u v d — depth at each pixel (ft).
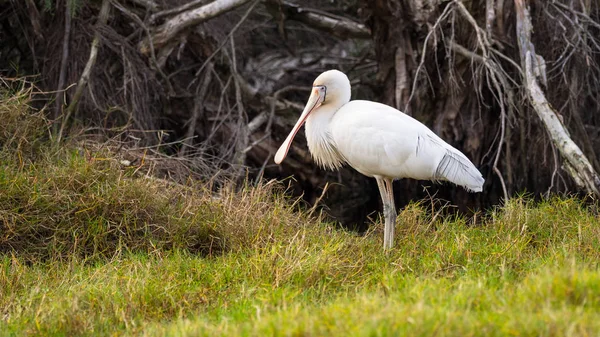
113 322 28.94
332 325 23.29
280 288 30.30
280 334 22.88
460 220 41.22
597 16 58.39
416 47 59.62
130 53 59.00
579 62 56.59
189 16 59.11
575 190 56.90
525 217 39.63
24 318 29.12
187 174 49.49
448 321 22.52
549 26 56.59
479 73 57.67
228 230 39.63
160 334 26.27
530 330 22.06
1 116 43.06
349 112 39.70
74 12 53.98
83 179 39.91
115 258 36.55
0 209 37.93
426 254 34.83
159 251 37.68
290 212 41.70
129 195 39.65
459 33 57.77
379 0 57.72
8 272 34.22
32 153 43.47
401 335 21.61
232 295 30.81
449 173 38.27
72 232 38.09
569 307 23.99
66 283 33.09
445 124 59.62
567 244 34.99
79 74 57.52
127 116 58.65
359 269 33.24
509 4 56.29
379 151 38.34
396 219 40.93
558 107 56.90
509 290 26.68
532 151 57.88
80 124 51.96
